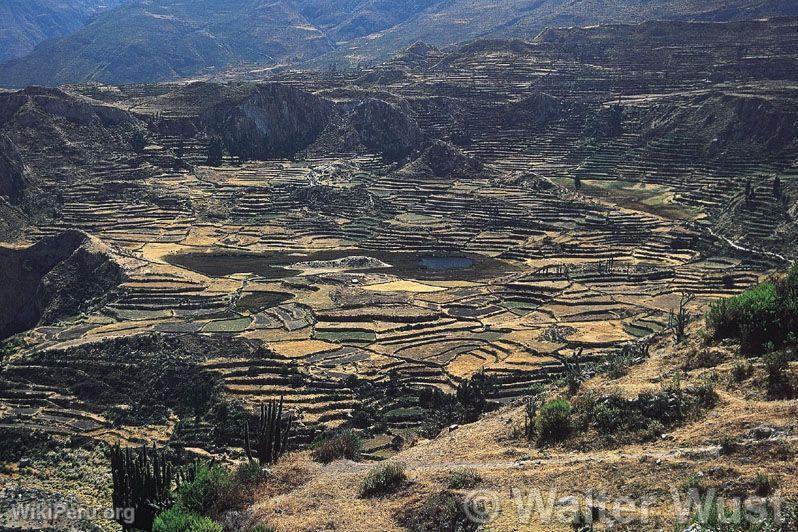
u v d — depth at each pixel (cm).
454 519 4131
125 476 5612
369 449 8831
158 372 12306
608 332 13750
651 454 4372
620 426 4891
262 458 5703
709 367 5538
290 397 11325
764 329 5612
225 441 10362
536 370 11775
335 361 12688
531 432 5241
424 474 4753
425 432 7631
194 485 5128
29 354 13275
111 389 12200
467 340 13700
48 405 11969
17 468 10050
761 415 4494
